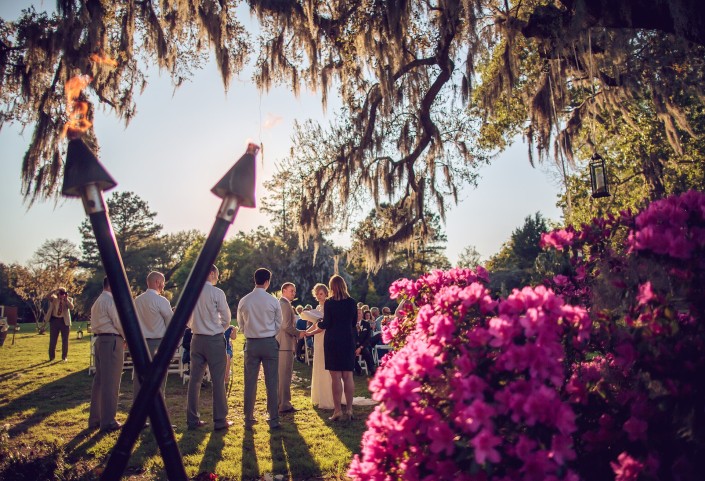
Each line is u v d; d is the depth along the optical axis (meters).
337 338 6.86
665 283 2.46
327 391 7.78
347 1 8.99
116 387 6.36
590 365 2.66
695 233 2.43
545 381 2.25
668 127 9.84
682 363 2.08
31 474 3.88
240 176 1.47
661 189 14.57
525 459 1.92
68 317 13.94
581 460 2.33
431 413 2.08
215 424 6.36
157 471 4.75
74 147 1.46
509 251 60.75
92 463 4.95
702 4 5.95
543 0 9.10
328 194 11.10
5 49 8.12
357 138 10.89
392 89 8.92
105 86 9.14
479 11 7.71
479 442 1.84
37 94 8.34
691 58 7.79
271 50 9.65
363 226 11.73
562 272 3.10
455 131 13.01
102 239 1.44
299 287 37.38
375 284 45.44
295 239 39.09
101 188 1.48
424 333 2.69
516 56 8.91
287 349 7.50
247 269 41.56
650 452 2.17
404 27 8.52
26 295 34.56
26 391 9.15
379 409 2.28
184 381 10.25
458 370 2.13
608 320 2.38
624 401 2.34
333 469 4.87
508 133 16.11
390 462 2.21
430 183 11.22
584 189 17.14
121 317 1.45
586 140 12.88
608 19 6.84
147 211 73.44
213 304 6.41
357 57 9.88
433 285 3.71
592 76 7.11
